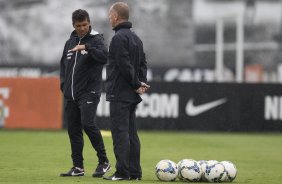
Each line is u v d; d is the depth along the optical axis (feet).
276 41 473.67
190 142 212.84
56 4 461.78
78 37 120.47
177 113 260.83
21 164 143.84
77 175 121.60
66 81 120.37
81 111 118.73
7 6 464.24
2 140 205.57
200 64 469.98
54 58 465.06
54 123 252.01
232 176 111.96
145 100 259.80
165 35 468.75
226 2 471.21
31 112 251.39
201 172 111.04
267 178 125.80
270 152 187.73
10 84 250.78
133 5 466.29
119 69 110.52
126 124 111.96
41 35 464.24
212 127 261.65
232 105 262.47
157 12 467.93
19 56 465.88
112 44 110.32
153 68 460.14
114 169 137.80
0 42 465.88
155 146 196.75
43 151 174.29
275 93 262.88
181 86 260.83
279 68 474.08
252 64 475.31
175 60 470.39
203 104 261.24
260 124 262.67
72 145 121.70
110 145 191.83
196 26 470.39
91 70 118.93
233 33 472.85
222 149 193.06
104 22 455.22
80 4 458.50
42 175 123.24
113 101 111.65
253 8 473.67
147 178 119.65
